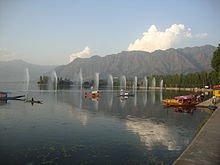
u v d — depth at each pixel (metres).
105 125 40.53
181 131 36.19
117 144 28.72
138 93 148.88
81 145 28.16
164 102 79.19
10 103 74.94
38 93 133.50
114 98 105.94
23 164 22.25
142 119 47.56
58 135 32.81
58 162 22.86
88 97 108.75
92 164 22.45
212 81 166.50
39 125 39.56
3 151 25.77
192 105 69.50
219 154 18.28
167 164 22.45
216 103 68.06
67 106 70.19
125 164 22.48
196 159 17.19
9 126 38.38
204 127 28.50
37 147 27.20
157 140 30.72
